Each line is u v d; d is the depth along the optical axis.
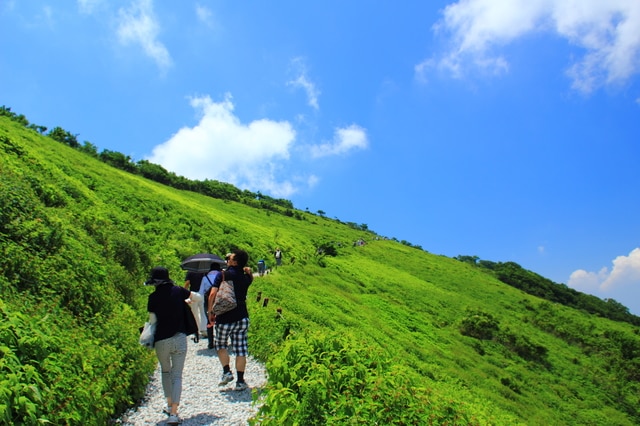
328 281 41.34
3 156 24.95
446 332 40.88
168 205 42.91
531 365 41.53
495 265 129.00
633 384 44.53
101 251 17.33
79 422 5.05
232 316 7.85
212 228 43.41
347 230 116.88
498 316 57.66
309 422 4.80
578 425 29.78
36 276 9.62
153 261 24.28
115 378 6.59
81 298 10.23
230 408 7.04
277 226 78.19
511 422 17.88
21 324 5.29
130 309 12.68
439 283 72.62
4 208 11.72
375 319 32.03
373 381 5.30
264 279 29.48
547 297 102.56
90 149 73.56
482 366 32.97
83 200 27.55
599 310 105.19
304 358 5.73
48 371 5.15
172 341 6.41
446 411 5.34
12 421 4.02
